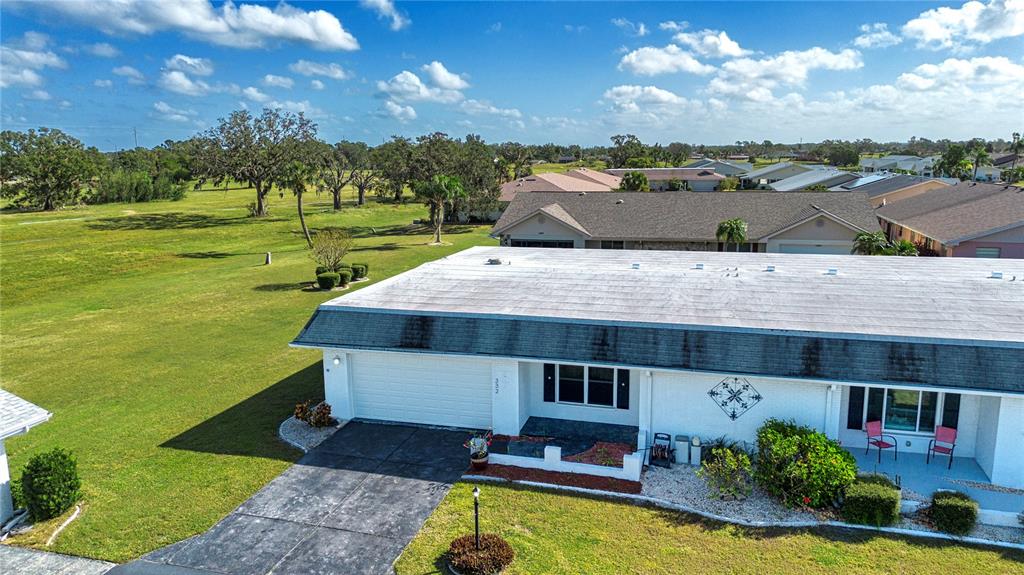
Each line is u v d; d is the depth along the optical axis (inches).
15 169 3572.8
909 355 589.0
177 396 864.9
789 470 557.0
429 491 601.0
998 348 576.7
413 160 2832.2
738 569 480.4
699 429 661.3
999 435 576.1
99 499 593.3
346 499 588.4
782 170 4121.6
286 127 3373.5
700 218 1660.9
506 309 730.8
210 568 491.5
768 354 619.2
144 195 4281.5
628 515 556.7
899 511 535.2
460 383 734.5
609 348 661.9
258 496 595.2
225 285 1646.2
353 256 2026.3
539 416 760.3
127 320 1305.4
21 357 1064.2
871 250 1338.6
